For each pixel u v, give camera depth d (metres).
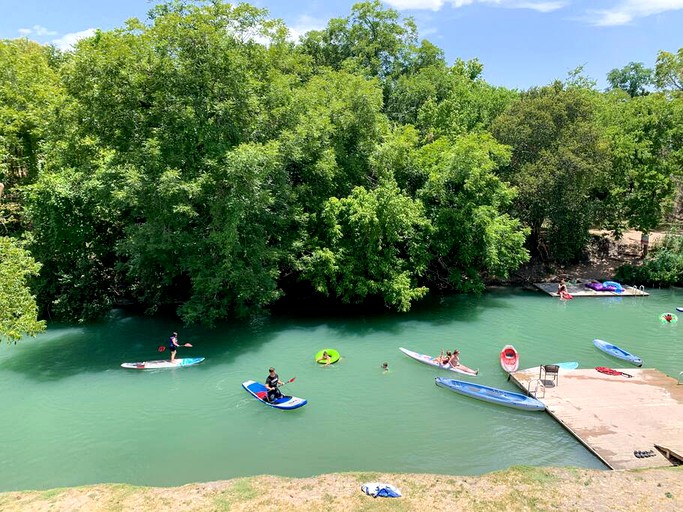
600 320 27.75
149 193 21.56
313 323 27.30
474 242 29.58
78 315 27.58
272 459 14.43
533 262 38.28
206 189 22.27
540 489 12.22
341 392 18.81
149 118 22.30
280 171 25.09
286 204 26.16
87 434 15.95
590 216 35.12
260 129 24.66
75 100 22.34
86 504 11.80
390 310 29.50
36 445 15.33
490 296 33.19
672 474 12.80
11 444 15.39
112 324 27.11
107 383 19.83
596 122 36.94
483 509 11.48
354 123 28.53
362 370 20.86
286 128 24.89
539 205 33.16
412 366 21.25
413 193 30.56
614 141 35.75
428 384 19.47
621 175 35.94
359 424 16.42
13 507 11.73
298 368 21.14
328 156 26.23
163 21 21.42
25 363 21.89
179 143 22.25
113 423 16.66
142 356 22.69
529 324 27.02
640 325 26.86
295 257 27.50
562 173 31.53
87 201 26.72
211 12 22.72
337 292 26.89
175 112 21.62
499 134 35.09
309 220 27.53
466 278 31.05
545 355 22.47
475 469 13.82
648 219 36.12
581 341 24.33
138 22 21.75
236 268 23.42
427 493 12.11
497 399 17.55
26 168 31.98
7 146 30.03
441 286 33.41
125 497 12.06
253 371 20.89
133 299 30.67
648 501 11.59
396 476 12.90
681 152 34.62
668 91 38.84
